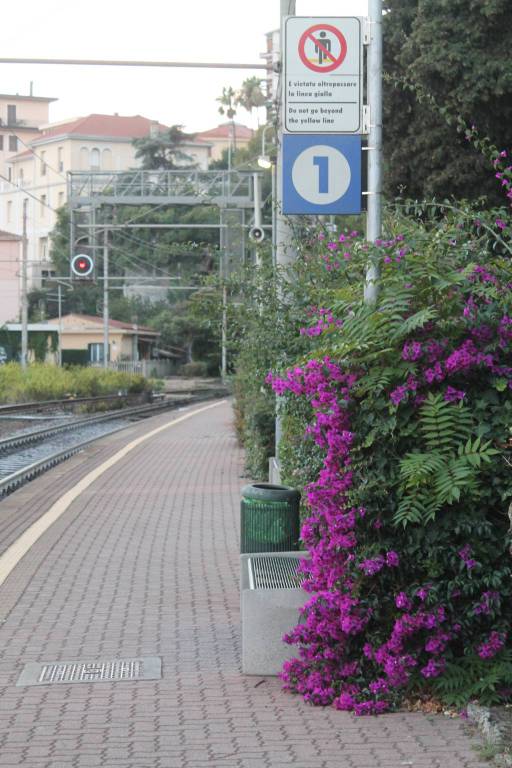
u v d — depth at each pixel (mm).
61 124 138625
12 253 107875
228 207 37219
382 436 6883
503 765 5605
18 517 15953
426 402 6738
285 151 8234
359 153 8234
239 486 19844
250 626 7664
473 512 6695
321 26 8219
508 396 6805
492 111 18484
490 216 7629
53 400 50438
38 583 11016
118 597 10336
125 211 64125
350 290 7922
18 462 24359
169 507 16969
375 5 8086
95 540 13719
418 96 9102
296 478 10891
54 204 127438
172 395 71438
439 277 6844
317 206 8234
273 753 5992
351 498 6914
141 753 6047
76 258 37719
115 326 90625
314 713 6742
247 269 16109
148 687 7391
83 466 24312
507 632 6758
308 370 7199
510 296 6805
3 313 107188
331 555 7016
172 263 76938
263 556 8781
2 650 8430
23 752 6090
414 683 6844
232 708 6879
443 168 19766
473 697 6746
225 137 147750
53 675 7719
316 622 7102
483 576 6695
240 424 28688
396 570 6902
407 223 8258
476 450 6602
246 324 15805
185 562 12133
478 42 18016
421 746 6023
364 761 5809
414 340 6879
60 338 81562
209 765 5832
